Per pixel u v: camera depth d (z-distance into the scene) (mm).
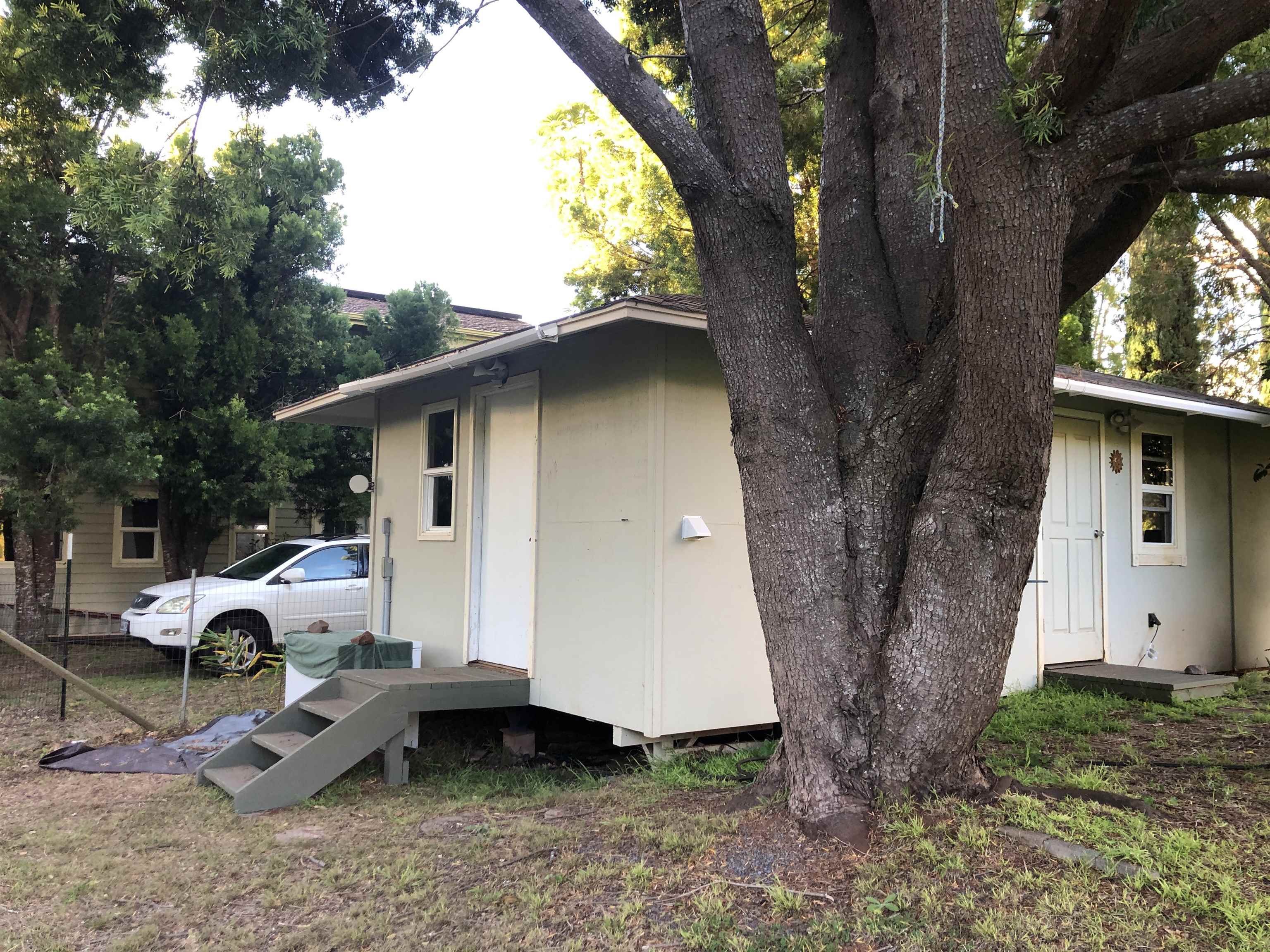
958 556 3893
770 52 4758
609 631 6281
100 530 14344
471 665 7926
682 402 6184
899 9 3855
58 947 3701
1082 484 8672
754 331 4328
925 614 3969
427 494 8961
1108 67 3350
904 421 4273
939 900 3271
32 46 7254
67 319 12758
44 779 6457
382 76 7504
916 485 4293
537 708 7465
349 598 11516
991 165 3512
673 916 3479
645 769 5910
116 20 6211
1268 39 7188
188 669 8117
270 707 8664
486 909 3758
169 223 5777
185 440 12992
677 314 5688
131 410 11102
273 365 14180
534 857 4277
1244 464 10344
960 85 3602
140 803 5770
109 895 4207
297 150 14180
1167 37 3562
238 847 4789
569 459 6863
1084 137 3523
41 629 11969
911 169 4527
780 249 4422
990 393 3639
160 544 14875
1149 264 18078
